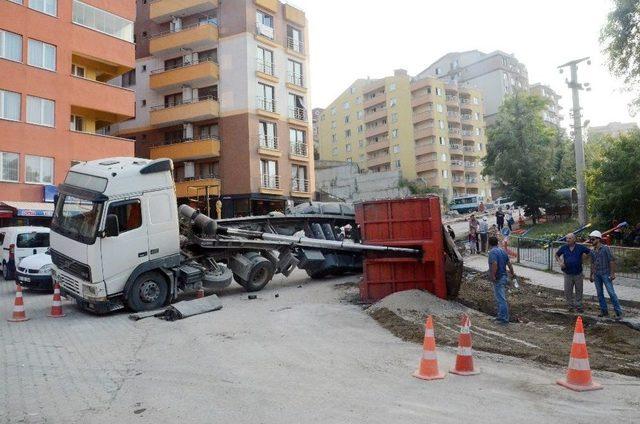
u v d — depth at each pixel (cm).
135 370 674
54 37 2444
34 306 1223
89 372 664
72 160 2484
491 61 8038
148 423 488
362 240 1180
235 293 1352
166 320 1014
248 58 3503
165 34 3666
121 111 2752
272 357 724
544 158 3288
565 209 3272
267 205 3706
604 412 496
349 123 7612
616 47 1605
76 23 2555
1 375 652
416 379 613
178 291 1198
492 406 515
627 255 1360
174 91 3719
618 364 670
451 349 756
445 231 1168
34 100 2353
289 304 1153
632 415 488
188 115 3509
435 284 1130
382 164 7138
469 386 582
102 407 533
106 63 2791
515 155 3312
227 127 3522
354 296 1242
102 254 1052
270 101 3691
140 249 1108
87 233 1059
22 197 2272
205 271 1278
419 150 6731
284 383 605
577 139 2238
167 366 690
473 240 2114
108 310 1065
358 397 549
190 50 3666
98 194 1062
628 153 1889
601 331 877
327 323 952
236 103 3503
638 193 1838
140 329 936
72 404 543
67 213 1123
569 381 578
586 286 1329
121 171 1101
